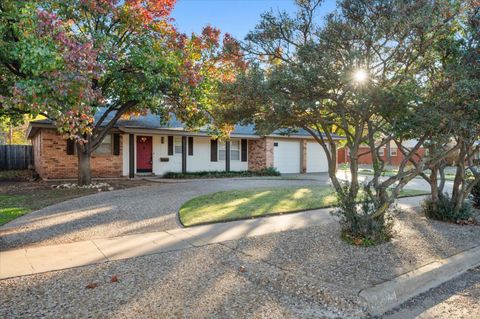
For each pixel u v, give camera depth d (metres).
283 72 4.23
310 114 4.74
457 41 4.98
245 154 19.38
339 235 5.37
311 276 3.75
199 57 11.01
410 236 5.41
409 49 4.25
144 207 8.02
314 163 21.44
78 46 5.21
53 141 14.05
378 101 4.19
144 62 9.41
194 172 16.92
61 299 3.19
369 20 4.04
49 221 6.57
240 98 4.47
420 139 4.89
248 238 5.32
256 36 4.75
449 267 4.17
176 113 11.74
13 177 15.04
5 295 3.26
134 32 10.33
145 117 17.12
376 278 3.70
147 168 16.39
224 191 10.79
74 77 4.61
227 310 3.04
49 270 3.92
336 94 4.39
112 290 3.40
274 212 7.29
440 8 4.12
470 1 4.54
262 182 13.98
